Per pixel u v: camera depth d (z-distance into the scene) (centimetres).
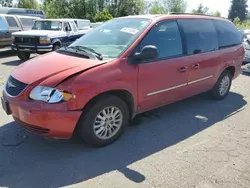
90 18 3759
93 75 335
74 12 3806
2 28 1202
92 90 331
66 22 1227
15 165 321
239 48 600
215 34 536
